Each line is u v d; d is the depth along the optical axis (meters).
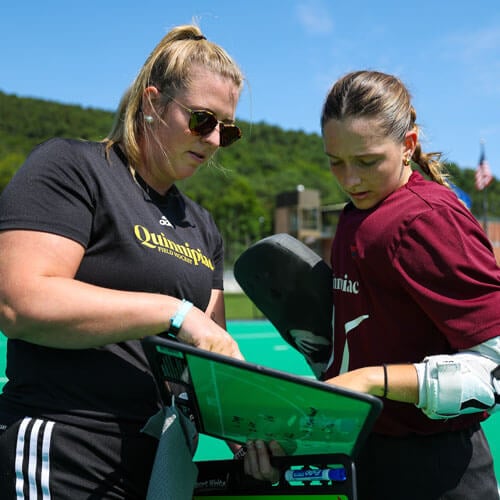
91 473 1.80
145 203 2.01
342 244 2.23
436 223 1.90
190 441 1.81
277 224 69.19
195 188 97.75
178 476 1.73
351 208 2.33
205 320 1.71
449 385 1.79
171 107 1.97
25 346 1.86
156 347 1.58
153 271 1.94
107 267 1.87
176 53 1.97
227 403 1.72
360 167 2.01
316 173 134.62
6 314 1.64
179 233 2.12
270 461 1.86
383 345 2.10
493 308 1.83
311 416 1.61
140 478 1.91
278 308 2.59
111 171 1.95
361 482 2.23
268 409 1.67
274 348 12.61
